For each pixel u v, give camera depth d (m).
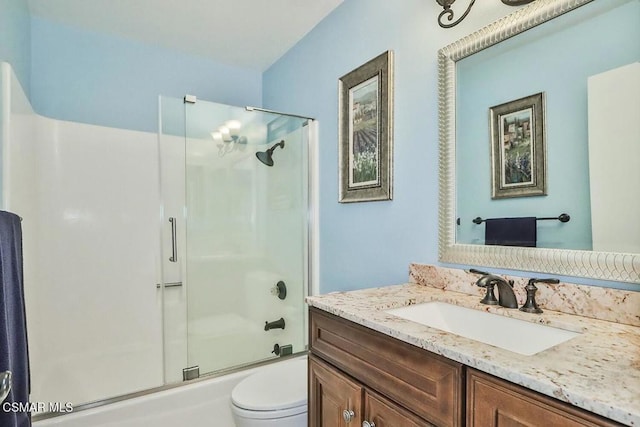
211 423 1.83
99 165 2.21
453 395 0.74
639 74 0.89
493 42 1.20
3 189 1.39
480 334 1.08
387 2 1.62
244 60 2.61
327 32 2.03
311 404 1.21
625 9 0.92
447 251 1.34
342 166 1.89
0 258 0.90
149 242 2.34
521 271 1.12
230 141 2.36
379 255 1.67
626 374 0.61
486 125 1.23
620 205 0.92
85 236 2.16
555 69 1.06
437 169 1.38
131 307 2.28
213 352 2.28
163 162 2.25
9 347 0.93
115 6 1.95
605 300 0.92
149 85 2.39
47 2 1.91
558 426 0.57
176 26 2.16
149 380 2.30
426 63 1.43
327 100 2.04
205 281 2.33
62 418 1.55
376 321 0.94
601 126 0.96
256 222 2.48
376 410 0.93
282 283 2.35
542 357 0.69
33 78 2.05
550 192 1.07
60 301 2.08
